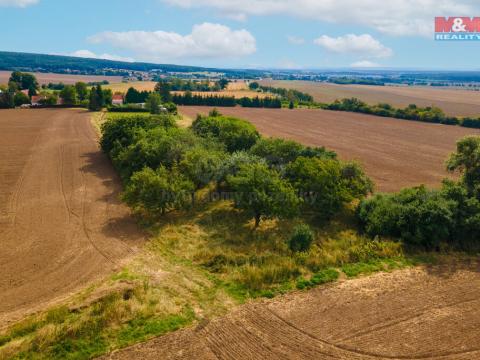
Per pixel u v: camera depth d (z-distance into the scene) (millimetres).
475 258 25672
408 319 19266
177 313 19375
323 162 33406
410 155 62031
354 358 16625
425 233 26656
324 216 32594
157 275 23125
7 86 144500
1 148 57281
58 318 18562
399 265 24656
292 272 23266
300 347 17188
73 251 26391
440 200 27859
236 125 54844
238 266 24375
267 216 29531
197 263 24766
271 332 18125
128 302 19797
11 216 32156
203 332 18031
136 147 41156
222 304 20266
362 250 25609
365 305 20359
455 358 16734
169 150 40062
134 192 31672
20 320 19156
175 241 27797
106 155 53656
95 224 30859
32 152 55188
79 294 21328
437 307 20281
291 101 151625
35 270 23953
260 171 30438
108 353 16672
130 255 25906
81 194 37875
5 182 41188
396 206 28812
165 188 31250
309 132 84750
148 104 103625
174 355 16594
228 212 33469
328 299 20875
